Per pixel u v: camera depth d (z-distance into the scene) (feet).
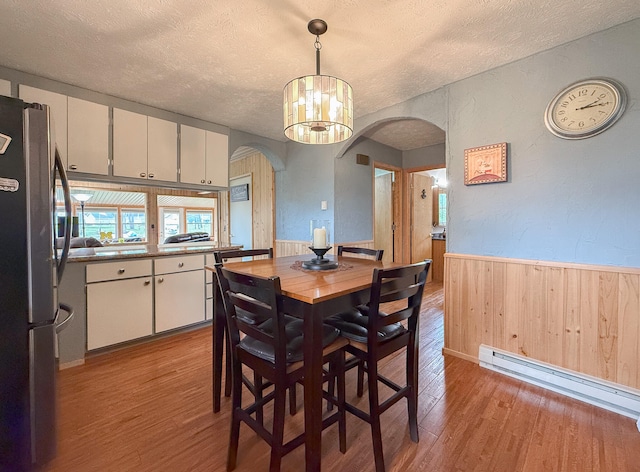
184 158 10.61
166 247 10.46
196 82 8.13
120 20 5.61
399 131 12.80
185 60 7.03
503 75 7.16
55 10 5.32
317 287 4.07
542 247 6.69
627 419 5.45
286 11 5.38
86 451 4.70
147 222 10.77
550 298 6.57
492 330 7.44
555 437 5.02
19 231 4.10
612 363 5.86
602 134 5.90
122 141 9.21
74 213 9.26
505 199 7.17
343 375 4.70
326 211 12.57
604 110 5.82
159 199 11.05
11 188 4.03
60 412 5.65
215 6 5.24
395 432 5.15
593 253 6.07
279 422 3.82
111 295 8.05
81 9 5.30
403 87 8.38
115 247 10.01
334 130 6.50
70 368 7.33
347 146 11.77
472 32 5.96
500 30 5.90
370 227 14.01
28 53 6.73
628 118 5.63
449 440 4.95
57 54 6.78
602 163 5.91
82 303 7.57
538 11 5.37
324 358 4.68
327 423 4.33
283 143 14.17
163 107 9.88
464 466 4.43
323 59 6.97
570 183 6.29
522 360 6.86
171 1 5.12
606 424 5.33
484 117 7.48
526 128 6.82
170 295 9.19
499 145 7.16
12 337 4.11
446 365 7.57
